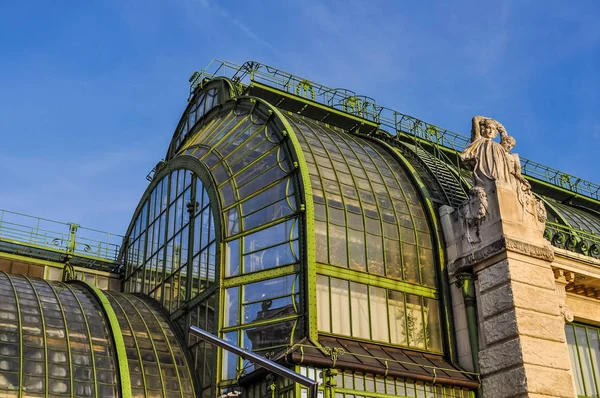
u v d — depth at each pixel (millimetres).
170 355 25656
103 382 22906
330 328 22516
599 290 26844
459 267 25188
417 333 24531
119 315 26922
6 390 20875
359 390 21141
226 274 25219
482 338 23922
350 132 34812
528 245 24172
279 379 20797
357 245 24625
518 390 22141
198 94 36250
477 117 26766
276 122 27406
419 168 30250
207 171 28141
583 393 25516
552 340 23250
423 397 22344
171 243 30438
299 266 23156
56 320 24469
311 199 24000
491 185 25172
